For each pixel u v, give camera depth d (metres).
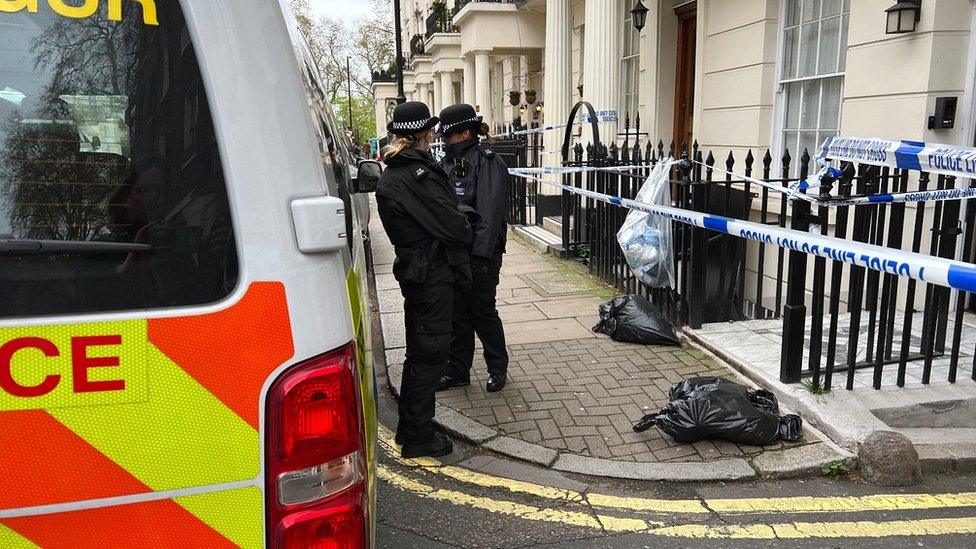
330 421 1.48
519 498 3.47
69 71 1.37
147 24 1.38
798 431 3.86
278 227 1.41
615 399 4.45
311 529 1.49
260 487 1.43
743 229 3.87
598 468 3.68
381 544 3.09
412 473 3.75
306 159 1.43
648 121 10.58
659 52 10.23
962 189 4.25
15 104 1.36
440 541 3.12
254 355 1.41
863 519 3.23
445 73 23.62
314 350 1.45
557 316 6.21
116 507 1.36
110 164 1.38
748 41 7.93
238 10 1.38
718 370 4.84
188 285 1.38
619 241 5.75
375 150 29.91
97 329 1.33
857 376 4.45
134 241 1.37
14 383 1.30
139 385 1.35
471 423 4.19
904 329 4.18
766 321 5.73
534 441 3.97
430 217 3.57
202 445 1.39
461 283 3.77
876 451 3.56
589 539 3.13
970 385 4.27
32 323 1.30
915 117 5.58
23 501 1.32
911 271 2.72
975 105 5.43
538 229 10.45
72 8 1.36
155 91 1.38
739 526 3.20
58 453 1.33
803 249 3.37
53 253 1.33
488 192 4.20
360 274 3.15
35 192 1.36
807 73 7.30
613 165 7.02
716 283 5.71
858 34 6.18
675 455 3.78
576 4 13.09
